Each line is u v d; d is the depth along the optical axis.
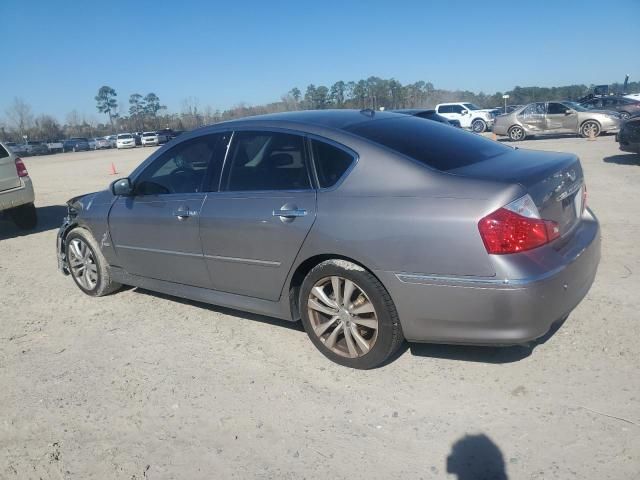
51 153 61.91
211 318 4.71
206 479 2.77
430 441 2.91
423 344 3.91
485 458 2.75
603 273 4.98
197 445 3.04
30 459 3.02
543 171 3.32
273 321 4.54
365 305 3.47
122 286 5.67
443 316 3.19
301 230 3.59
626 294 4.45
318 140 3.71
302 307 3.79
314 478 2.72
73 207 5.49
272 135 3.96
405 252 3.20
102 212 5.07
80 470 2.91
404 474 2.70
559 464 2.67
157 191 4.62
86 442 3.13
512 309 3.01
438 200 3.14
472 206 3.04
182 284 4.59
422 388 3.38
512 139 23.08
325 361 3.81
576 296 3.30
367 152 3.50
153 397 3.53
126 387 3.68
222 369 3.82
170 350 4.17
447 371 3.54
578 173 3.73
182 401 3.46
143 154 37.12
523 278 2.97
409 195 3.25
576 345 3.70
